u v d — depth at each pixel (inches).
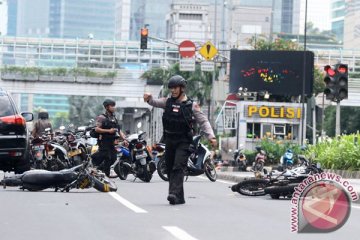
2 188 1688.0
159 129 7106.3
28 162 1939.0
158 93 7514.8
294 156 2844.5
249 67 4751.5
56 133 2358.5
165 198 1499.8
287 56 4736.7
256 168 2974.9
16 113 1887.3
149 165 2124.8
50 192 1594.5
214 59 5039.4
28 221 1091.9
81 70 7475.4
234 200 1514.5
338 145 2832.2
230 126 4635.8
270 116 4542.3
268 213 1250.6
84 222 1085.8
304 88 4539.9
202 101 6481.3
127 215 1178.0
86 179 1619.1
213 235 971.9
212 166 2272.4
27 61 7677.2
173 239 928.3
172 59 7500.0
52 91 7490.2
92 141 2262.6
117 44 7854.3
